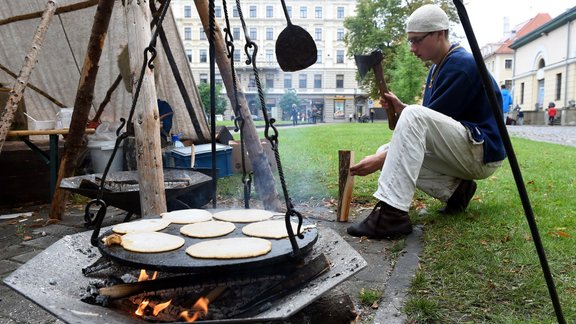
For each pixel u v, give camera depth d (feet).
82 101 11.14
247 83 171.83
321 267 4.50
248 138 11.28
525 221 9.71
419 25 9.55
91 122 17.19
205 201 11.19
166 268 3.88
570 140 41.68
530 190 14.03
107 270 4.89
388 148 9.52
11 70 20.12
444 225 9.79
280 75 176.55
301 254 4.32
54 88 20.89
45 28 11.40
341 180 11.05
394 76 91.25
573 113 88.33
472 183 10.67
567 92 99.40
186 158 16.25
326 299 4.99
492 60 171.22
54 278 4.47
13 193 14.10
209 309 4.34
